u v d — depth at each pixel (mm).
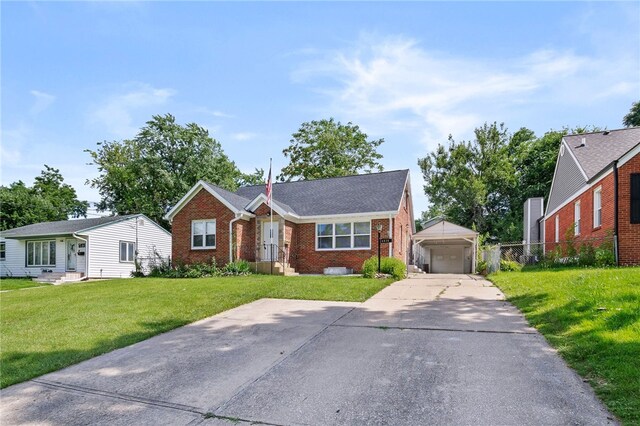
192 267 18734
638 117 36406
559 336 5715
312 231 20891
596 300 6953
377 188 21969
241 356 5645
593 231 16625
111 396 4438
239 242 19750
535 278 11672
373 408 3775
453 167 42031
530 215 29750
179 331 7301
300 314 8336
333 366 5035
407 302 9430
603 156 18516
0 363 5738
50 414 4039
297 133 41938
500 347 5469
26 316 9016
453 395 3955
